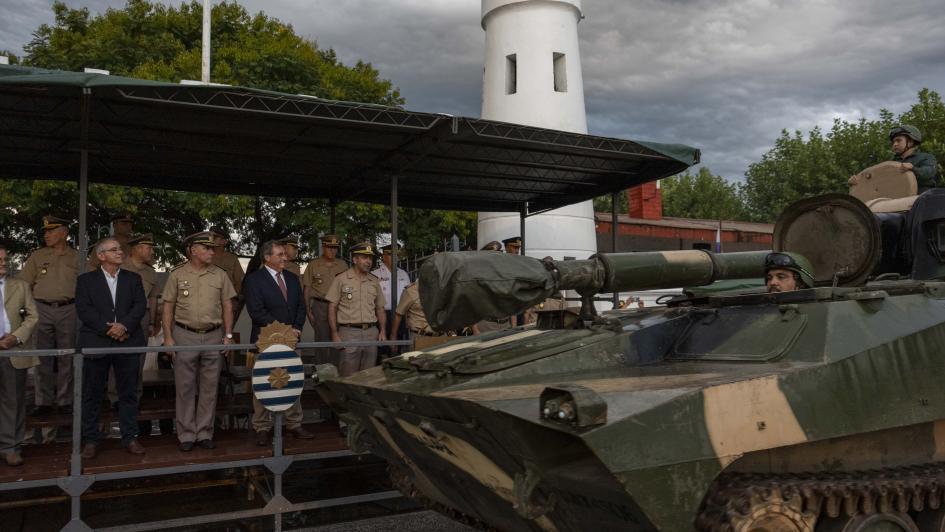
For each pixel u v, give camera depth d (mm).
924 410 4316
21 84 5730
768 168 41969
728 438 3574
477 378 4324
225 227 18406
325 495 8070
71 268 8133
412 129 7203
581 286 4773
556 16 14820
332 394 5922
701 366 4344
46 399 7926
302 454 6844
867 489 4090
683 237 22125
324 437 7520
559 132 7805
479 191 10781
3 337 6293
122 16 19766
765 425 3707
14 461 6285
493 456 4035
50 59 18031
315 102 6629
